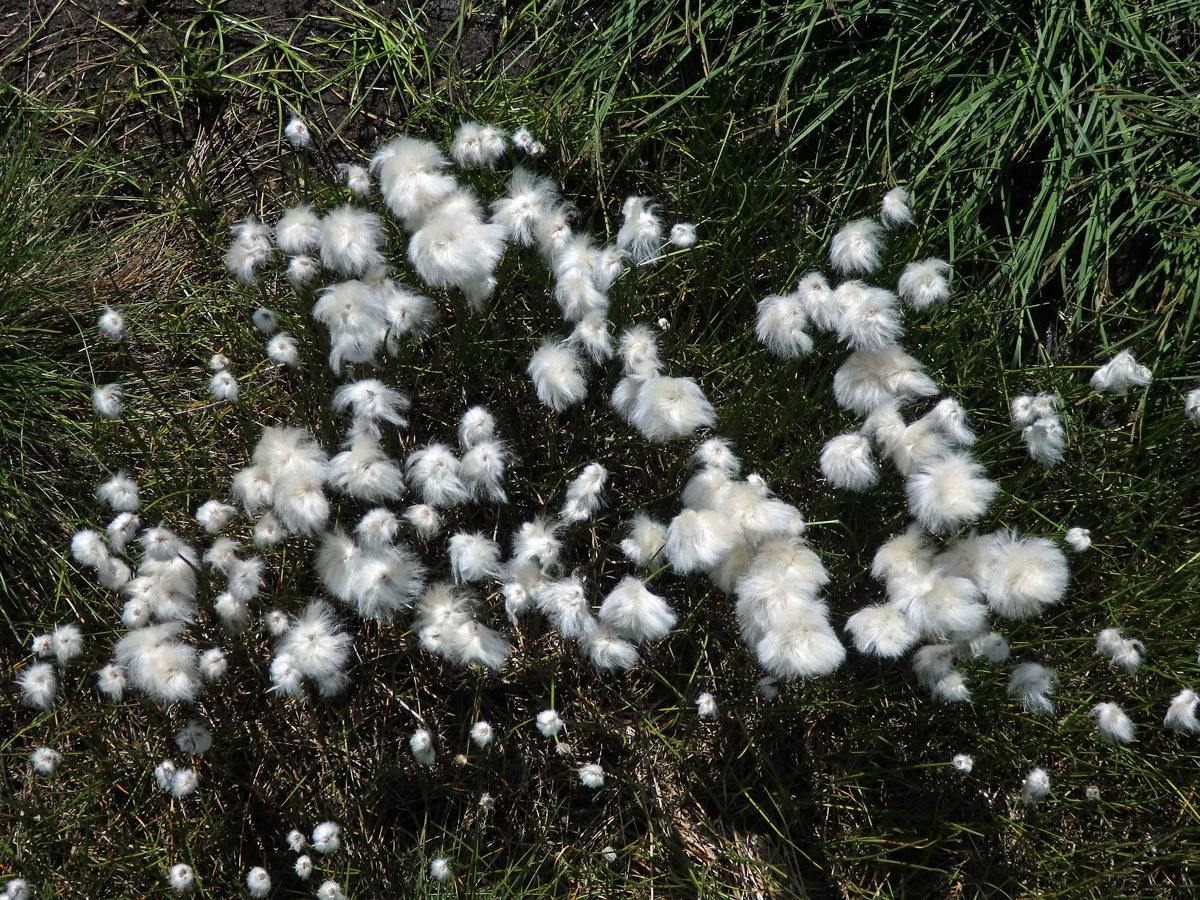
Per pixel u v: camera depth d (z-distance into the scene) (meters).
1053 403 0.87
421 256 0.80
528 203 0.85
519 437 0.93
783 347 0.82
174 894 0.87
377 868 0.89
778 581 0.78
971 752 0.89
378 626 0.91
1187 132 0.92
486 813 0.89
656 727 0.91
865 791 0.91
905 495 0.85
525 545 0.81
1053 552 0.78
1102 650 0.82
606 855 0.89
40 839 0.88
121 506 0.83
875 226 0.83
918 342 0.93
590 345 0.82
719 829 0.91
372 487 0.80
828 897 0.91
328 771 0.90
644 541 0.82
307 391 0.90
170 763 0.83
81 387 0.94
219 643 0.89
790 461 0.90
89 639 0.90
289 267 0.89
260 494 0.81
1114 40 0.93
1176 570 0.87
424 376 0.93
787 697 0.89
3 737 0.91
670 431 0.80
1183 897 0.90
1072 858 0.90
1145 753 0.90
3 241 0.93
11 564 0.92
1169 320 0.93
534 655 0.90
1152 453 0.92
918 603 0.78
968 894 0.91
